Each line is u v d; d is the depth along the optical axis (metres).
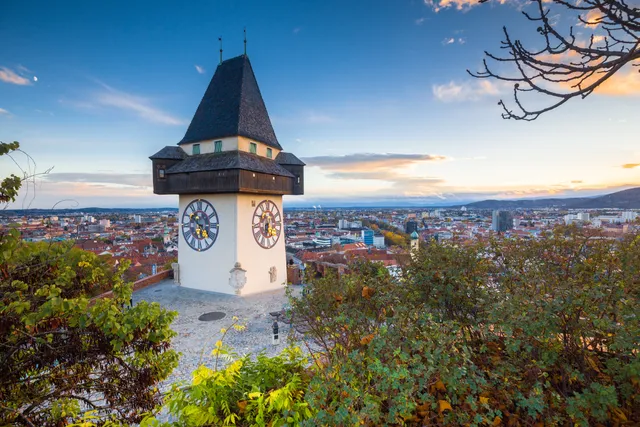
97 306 4.28
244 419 3.10
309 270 4.33
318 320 3.77
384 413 2.51
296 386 3.17
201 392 3.02
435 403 2.51
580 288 2.99
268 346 11.68
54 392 4.61
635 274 3.21
